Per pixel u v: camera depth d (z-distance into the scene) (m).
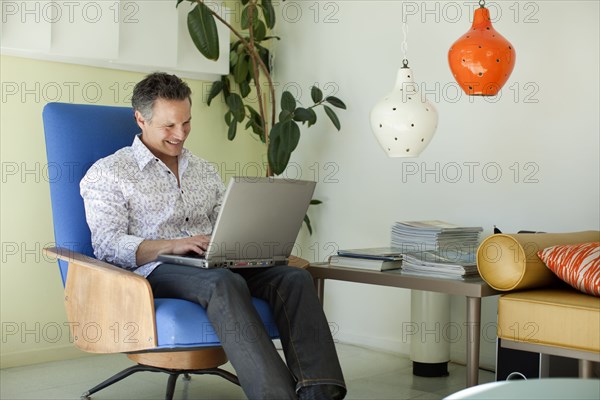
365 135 3.57
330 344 2.20
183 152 2.60
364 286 3.61
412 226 2.67
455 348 3.27
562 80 2.94
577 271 2.15
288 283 2.25
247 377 2.01
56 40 3.05
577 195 2.90
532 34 3.02
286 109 3.45
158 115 2.42
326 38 3.72
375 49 3.52
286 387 2.00
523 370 2.48
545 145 2.99
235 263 2.25
